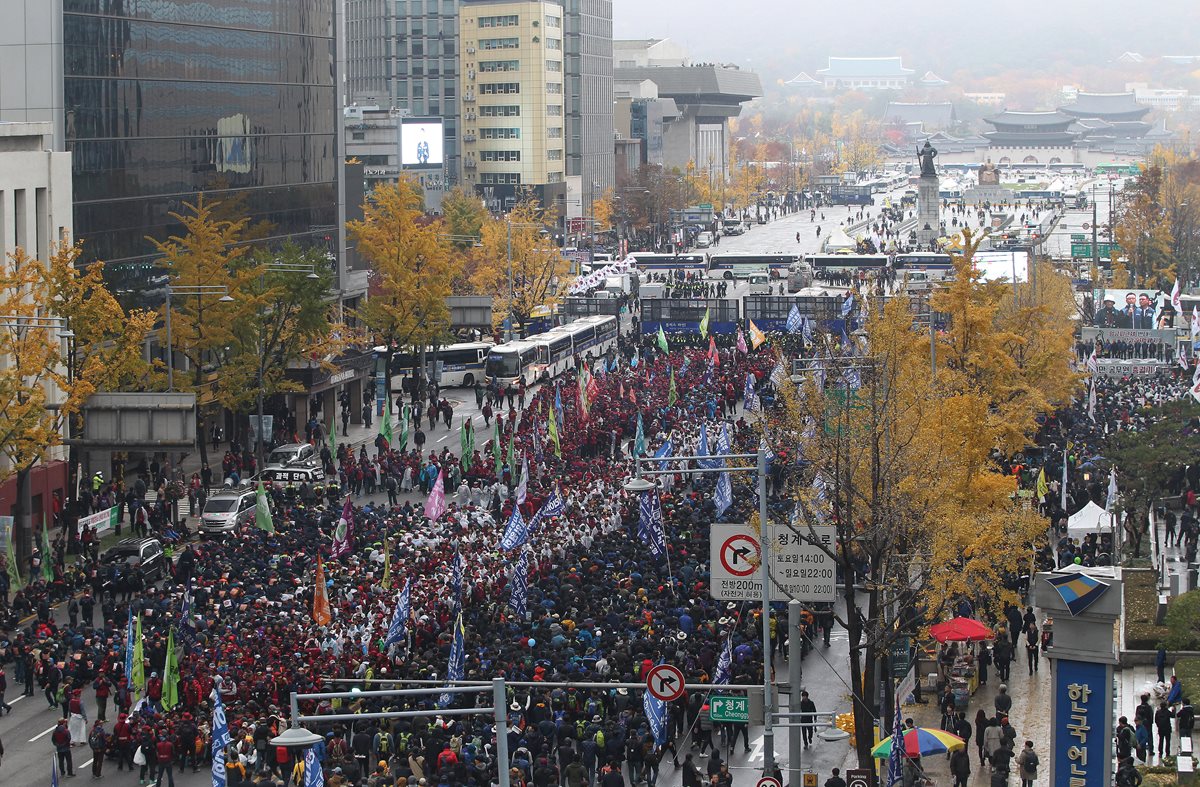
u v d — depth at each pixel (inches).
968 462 2588.6
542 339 6274.6
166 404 3307.1
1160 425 3777.1
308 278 4399.6
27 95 4355.3
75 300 3595.0
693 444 4106.8
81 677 2475.4
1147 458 3656.5
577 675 2228.1
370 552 3102.9
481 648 2395.4
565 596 2647.6
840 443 2180.1
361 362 5221.5
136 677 2331.4
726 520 3134.8
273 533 3282.5
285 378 4766.2
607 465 3944.4
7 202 3853.3
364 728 2217.0
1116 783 2012.8
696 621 2596.0
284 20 5738.2
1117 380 5467.5
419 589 2682.1
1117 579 1797.5
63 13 4370.1
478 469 3973.9
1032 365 4143.7
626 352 6368.1
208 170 5206.7
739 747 2415.1
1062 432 4421.8
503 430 4503.0
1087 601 1801.2
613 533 3132.4
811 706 2257.6
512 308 6766.7
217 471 4387.3
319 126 6058.1
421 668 2271.2
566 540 3065.9
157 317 4180.6
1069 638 1824.6
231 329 4188.0
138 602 2765.7
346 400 5083.7
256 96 5531.5
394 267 5364.2
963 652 2751.0
